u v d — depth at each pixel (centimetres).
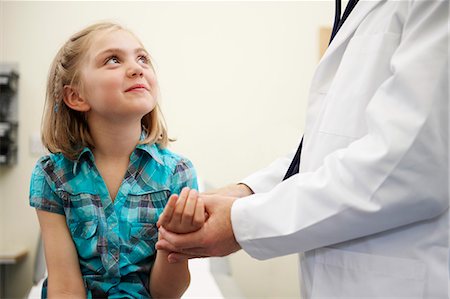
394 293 69
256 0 237
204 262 170
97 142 93
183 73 234
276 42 238
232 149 236
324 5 240
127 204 90
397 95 66
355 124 75
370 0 81
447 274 67
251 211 74
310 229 69
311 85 90
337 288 74
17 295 228
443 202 65
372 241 72
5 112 225
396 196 64
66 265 87
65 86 91
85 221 88
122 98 85
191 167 99
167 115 234
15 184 228
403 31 71
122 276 87
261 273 229
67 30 228
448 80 63
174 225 76
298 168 90
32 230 228
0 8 225
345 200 66
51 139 94
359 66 77
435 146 62
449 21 65
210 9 235
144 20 232
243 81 237
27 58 227
